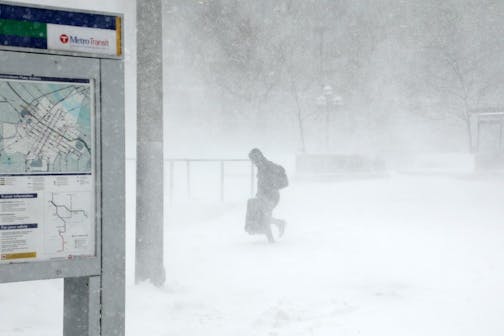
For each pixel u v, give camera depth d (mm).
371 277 7586
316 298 6469
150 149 6766
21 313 5547
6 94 3104
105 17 3344
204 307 6020
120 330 3432
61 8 3211
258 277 7602
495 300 6422
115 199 3395
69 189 3273
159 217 6824
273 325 5430
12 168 3121
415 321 5629
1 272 3092
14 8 3090
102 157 3350
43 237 3203
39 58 3156
